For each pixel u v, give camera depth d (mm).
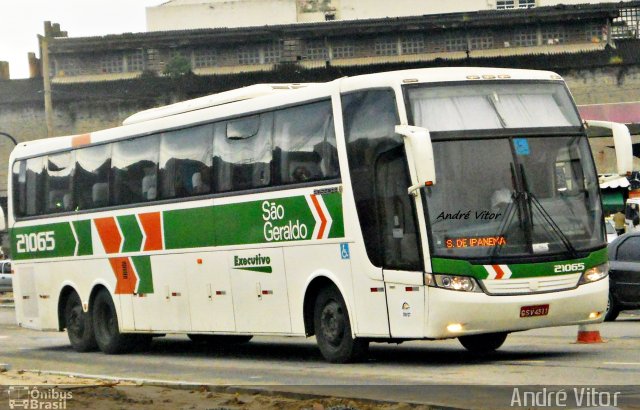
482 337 21000
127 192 25219
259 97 21422
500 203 18188
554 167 18672
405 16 83125
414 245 18047
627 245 27422
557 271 18234
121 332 25609
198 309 23109
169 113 24109
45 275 28156
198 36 80125
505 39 77812
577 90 74562
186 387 16562
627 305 27109
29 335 33719
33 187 28625
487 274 17891
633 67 74062
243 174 21703
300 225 20234
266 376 18547
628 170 19000
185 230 23328
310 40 79750
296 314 20500
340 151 19297
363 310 19016
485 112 18547
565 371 16719
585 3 82938
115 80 80625
